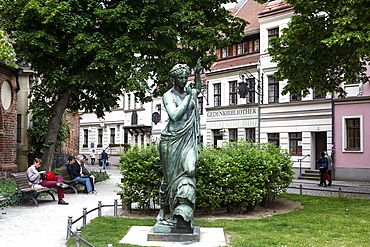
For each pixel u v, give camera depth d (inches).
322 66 598.5
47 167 704.4
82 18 645.3
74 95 738.2
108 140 1996.8
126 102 1889.8
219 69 1323.8
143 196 423.8
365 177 935.7
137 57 660.1
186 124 294.0
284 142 1112.2
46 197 570.6
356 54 558.6
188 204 290.2
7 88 832.9
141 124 1752.0
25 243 304.3
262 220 391.5
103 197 578.9
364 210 460.8
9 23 656.4
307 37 613.3
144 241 288.8
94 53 662.5
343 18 536.4
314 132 1061.1
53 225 373.7
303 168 1055.0
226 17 755.4
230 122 1278.3
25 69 936.9
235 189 426.6
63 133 1042.1
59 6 606.5
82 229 341.7
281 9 1128.2
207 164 414.6
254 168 438.0
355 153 957.8
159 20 668.1
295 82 609.6
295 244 288.0
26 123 938.7
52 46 644.7
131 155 430.6
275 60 645.3
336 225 365.1
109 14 641.6
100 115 817.5
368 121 940.6
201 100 1423.5
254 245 282.4
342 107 985.5
